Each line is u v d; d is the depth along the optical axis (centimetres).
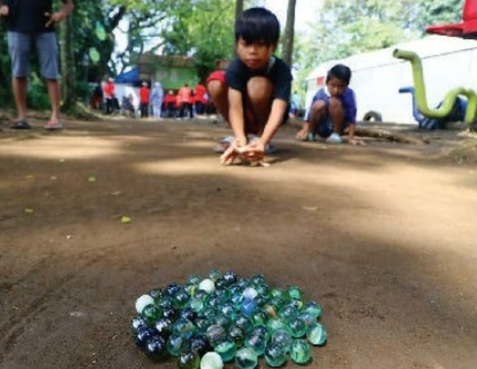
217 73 112
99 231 55
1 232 54
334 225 60
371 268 47
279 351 31
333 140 157
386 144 161
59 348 33
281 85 105
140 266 46
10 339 33
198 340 31
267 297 37
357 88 427
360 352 33
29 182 79
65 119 224
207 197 72
